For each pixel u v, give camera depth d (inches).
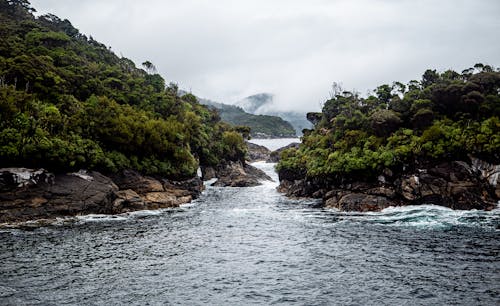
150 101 3484.3
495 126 2050.9
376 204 2049.7
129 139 2444.6
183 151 2906.0
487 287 940.6
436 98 2448.3
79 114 2354.8
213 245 1401.3
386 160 2123.5
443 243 1346.0
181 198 2576.3
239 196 3051.2
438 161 2059.5
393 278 1016.2
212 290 954.7
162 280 1026.1
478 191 1953.7
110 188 2096.5
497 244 1318.9
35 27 4023.1
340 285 975.6
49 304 862.5
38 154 1878.7
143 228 1701.5
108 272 1087.0
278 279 1027.9
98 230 1635.1
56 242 1409.9
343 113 3051.2
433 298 882.1
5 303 860.0
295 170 3184.1
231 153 4611.2
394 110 2613.2
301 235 1539.1
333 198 2308.1
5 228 1612.9
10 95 2075.5
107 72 3690.9
